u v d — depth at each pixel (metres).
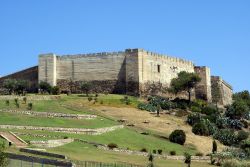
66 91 156.38
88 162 74.25
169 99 156.12
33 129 101.50
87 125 109.94
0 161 62.25
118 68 153.62
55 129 102.88
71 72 157.25
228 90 188.75
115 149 96.38
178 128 126.56
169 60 163.38
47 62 157.75
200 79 157.12
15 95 143.62
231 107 152.00
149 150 100.75
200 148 113.12
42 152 77.50
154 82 155.75
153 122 127.69
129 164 80.62
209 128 127.31
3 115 110.25
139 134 113.25
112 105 137.62
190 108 148.88
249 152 110.12
